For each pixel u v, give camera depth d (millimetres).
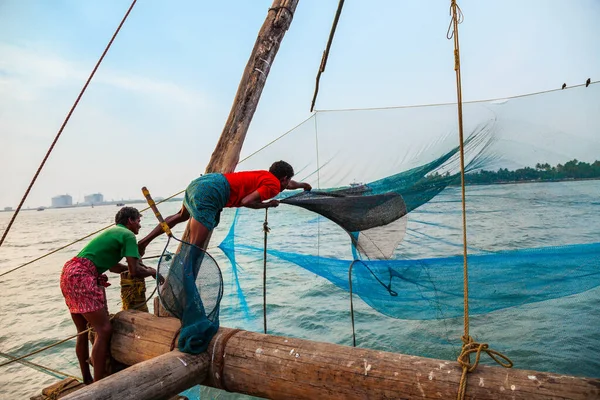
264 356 2965
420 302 3926
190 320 3162
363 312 5484
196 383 3102
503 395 2312
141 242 4109
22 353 5891
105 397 2500
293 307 5586
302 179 4266
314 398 2781
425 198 3883
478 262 3719
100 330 3686
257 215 4375
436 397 2451
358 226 3875
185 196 3555
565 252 3508
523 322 4473
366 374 2646
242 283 4605
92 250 3779
